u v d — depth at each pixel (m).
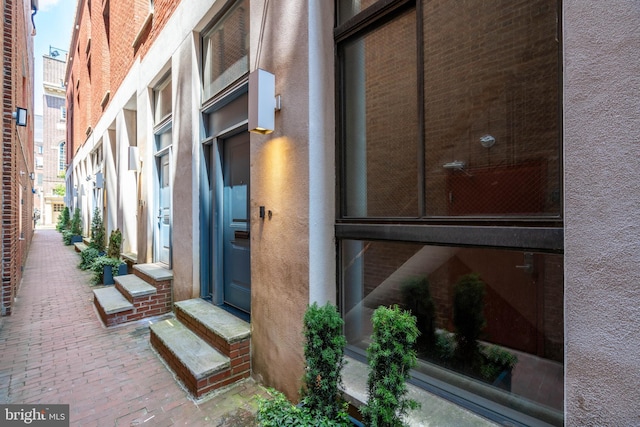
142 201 6.05
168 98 5.31
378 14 2.16
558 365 1.57
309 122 2.25
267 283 2.67
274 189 2.58
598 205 1.09
